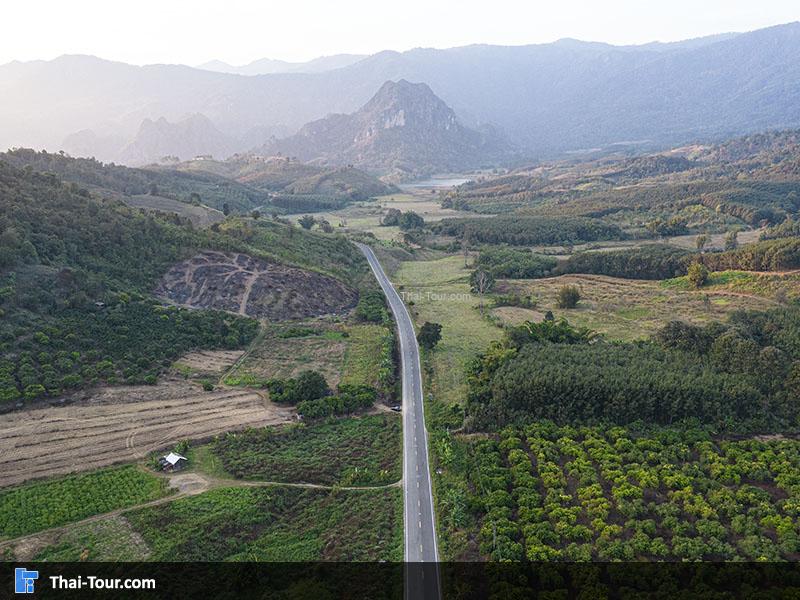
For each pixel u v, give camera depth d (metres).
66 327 106.19
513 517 70.81
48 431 85.31
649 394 91.81
